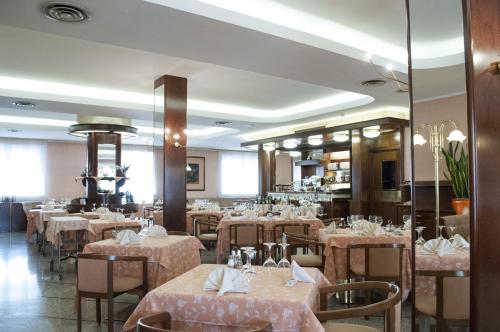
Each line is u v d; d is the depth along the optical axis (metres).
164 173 6.30
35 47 5.15
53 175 13.20
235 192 16.55
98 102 7.45
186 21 3.61
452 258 2.24
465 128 1.73
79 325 3.28
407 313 3.87
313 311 2.24
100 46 5.12
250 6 3.94
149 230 4.48
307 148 13.05
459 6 1.71
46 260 7.04
